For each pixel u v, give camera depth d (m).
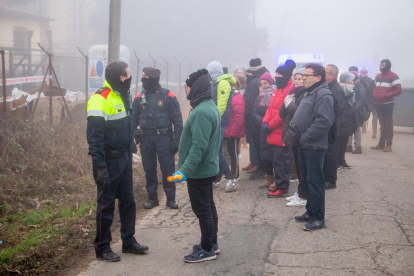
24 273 3.44
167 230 4.56
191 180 3.58
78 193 5.70
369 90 9.15
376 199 5.48
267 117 5.75
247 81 7.32
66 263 3.70
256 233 4.36
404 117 12.06
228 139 6.16
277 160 5.74
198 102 3.55
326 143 4.41
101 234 3.74
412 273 3.25
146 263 3.69
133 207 3.93
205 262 3.67
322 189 4.40
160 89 5.28
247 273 3.40
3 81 7.46
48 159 6.54
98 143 3.50
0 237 4.07
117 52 8.62
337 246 3.88
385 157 8.71
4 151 5.99
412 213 4.82
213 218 3.80
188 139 3.57
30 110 8.45
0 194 5.03
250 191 6.18
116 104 3.67
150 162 5.36
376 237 4.06
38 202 5.18
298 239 4.12
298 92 5.14
